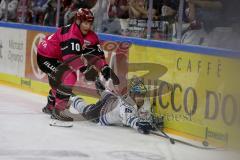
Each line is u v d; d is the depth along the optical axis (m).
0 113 15.48
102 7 17.31
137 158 11.39
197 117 13.44
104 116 14.41
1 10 22.34
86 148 12.03
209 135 13.09
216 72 12.96
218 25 13.76
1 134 12.89
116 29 16.78
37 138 12.71
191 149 12.41
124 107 14.06
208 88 13.16
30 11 20.70
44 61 14.92
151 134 13.73
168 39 14.95
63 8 18.83
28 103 17.44
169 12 14.98
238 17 13.42
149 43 14.85
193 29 14.30
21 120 14.64
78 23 14.14
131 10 16.17
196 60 13.47
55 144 12.25
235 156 11.72
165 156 11.66
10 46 21.41
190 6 14.34
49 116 15.37
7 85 21.38
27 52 20.34
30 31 20.19
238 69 12.41
